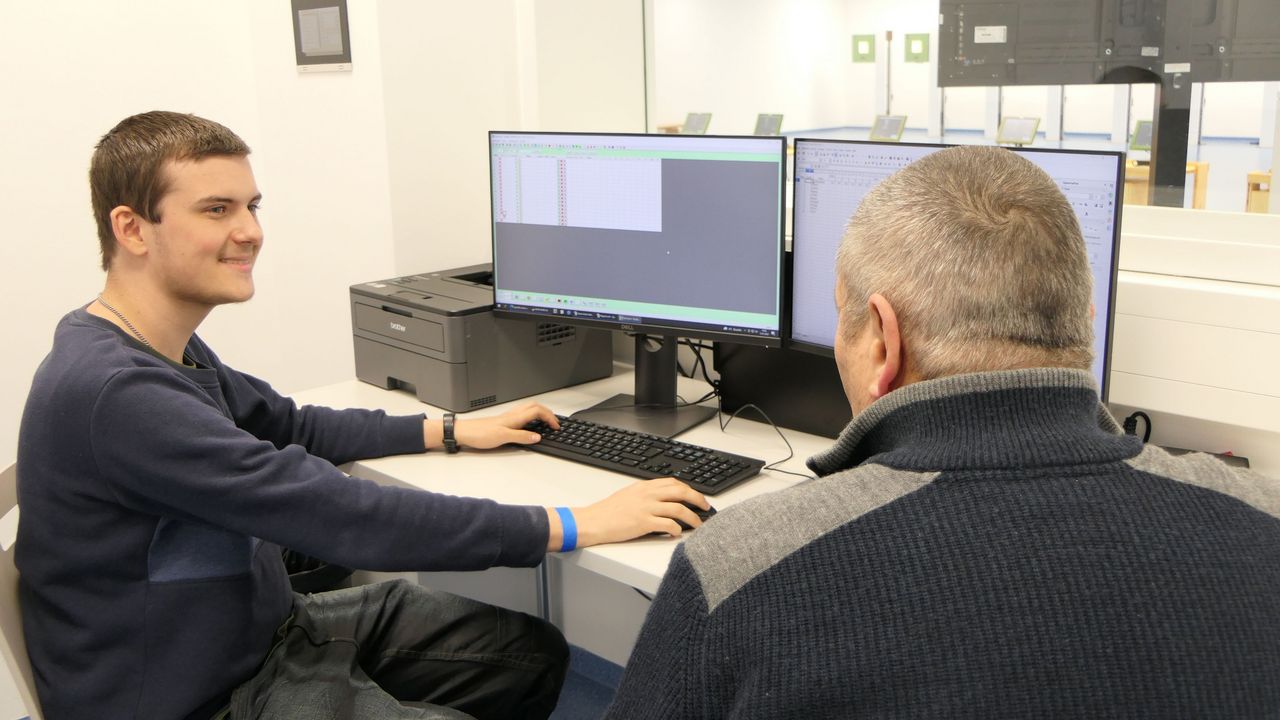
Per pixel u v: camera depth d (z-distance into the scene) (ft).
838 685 2.09
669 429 5.98
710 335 5.85
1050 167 4.67
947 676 2.03
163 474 4.10
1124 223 5.98
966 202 2.42
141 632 4.26
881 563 2.14
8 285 7.94
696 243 5.76
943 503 2.17
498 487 5.21
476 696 5.30
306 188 8.51
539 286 6.29
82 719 4.25
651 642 2.39
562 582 7.79
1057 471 2.17
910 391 2.34
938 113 6.74
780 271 5.53
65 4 7.82
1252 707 2.06
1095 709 2.01
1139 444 2.32
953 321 2.35
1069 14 6.06
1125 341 5.32
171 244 4.42
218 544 4.42
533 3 7.90
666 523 4.58
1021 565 2.08
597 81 8.40
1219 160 5.72
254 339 9.17
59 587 4.25
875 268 2.51
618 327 6.13
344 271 8.40
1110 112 6.05
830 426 5.82
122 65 8.14
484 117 8.25
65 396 4.10
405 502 4.39
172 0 8.28
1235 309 4.93
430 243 8.14
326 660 4.68
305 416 5.63
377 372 6.91
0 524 7.56
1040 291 2.32
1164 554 2.09
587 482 5.27
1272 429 4.94
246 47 8.68
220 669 4.40
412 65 7.72
